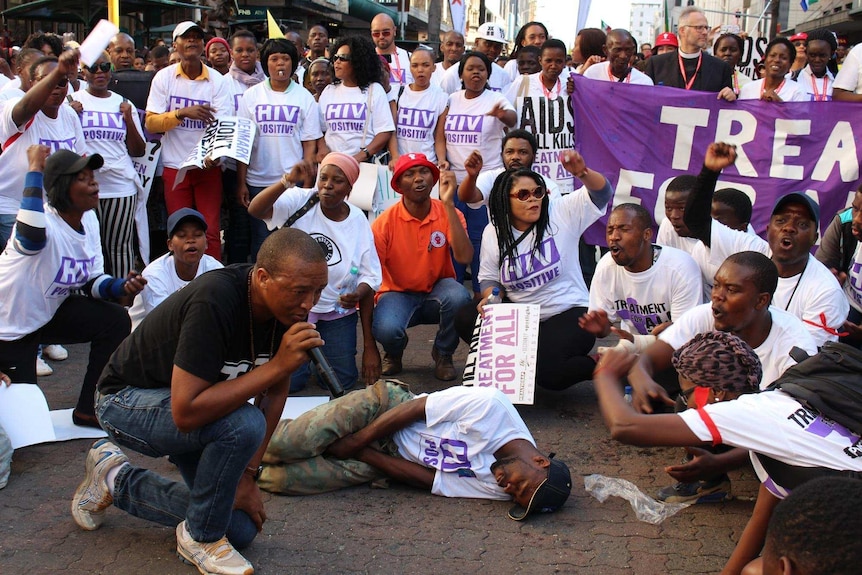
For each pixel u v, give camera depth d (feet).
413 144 24.81
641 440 8.31
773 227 14.32
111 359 11.06
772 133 23.26
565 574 11.07
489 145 24.43
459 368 19.98
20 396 14.69
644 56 41.98
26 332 14.73
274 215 17.63
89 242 15.12
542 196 17.11
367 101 24.34
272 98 24.25
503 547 11.76
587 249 25.66
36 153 14.10
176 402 9.78
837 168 22.93
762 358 12.03
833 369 8.71
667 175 24.08
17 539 11.72
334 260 17.62
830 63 31.81
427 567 11.21
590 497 13.37
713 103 23.62
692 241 17.83
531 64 28.35
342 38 24.31
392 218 18.72
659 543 11.94
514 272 17.48
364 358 18.42
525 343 16.52
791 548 5.64
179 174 22.77
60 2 48.16
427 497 13.34
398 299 18.69
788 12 111.96
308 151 24.79
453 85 27.84
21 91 20.24
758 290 11.35
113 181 22.97
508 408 13.16
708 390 11.08
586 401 17.93
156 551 11.50
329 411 13.32
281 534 12.06
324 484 13.33
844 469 8.33
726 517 12.74
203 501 10.53
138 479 11.47
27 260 14.14
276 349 10.77
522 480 12.46
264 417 10.75
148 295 15.94
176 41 23.85
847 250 16.97
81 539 11.77
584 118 24.35
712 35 36.19
